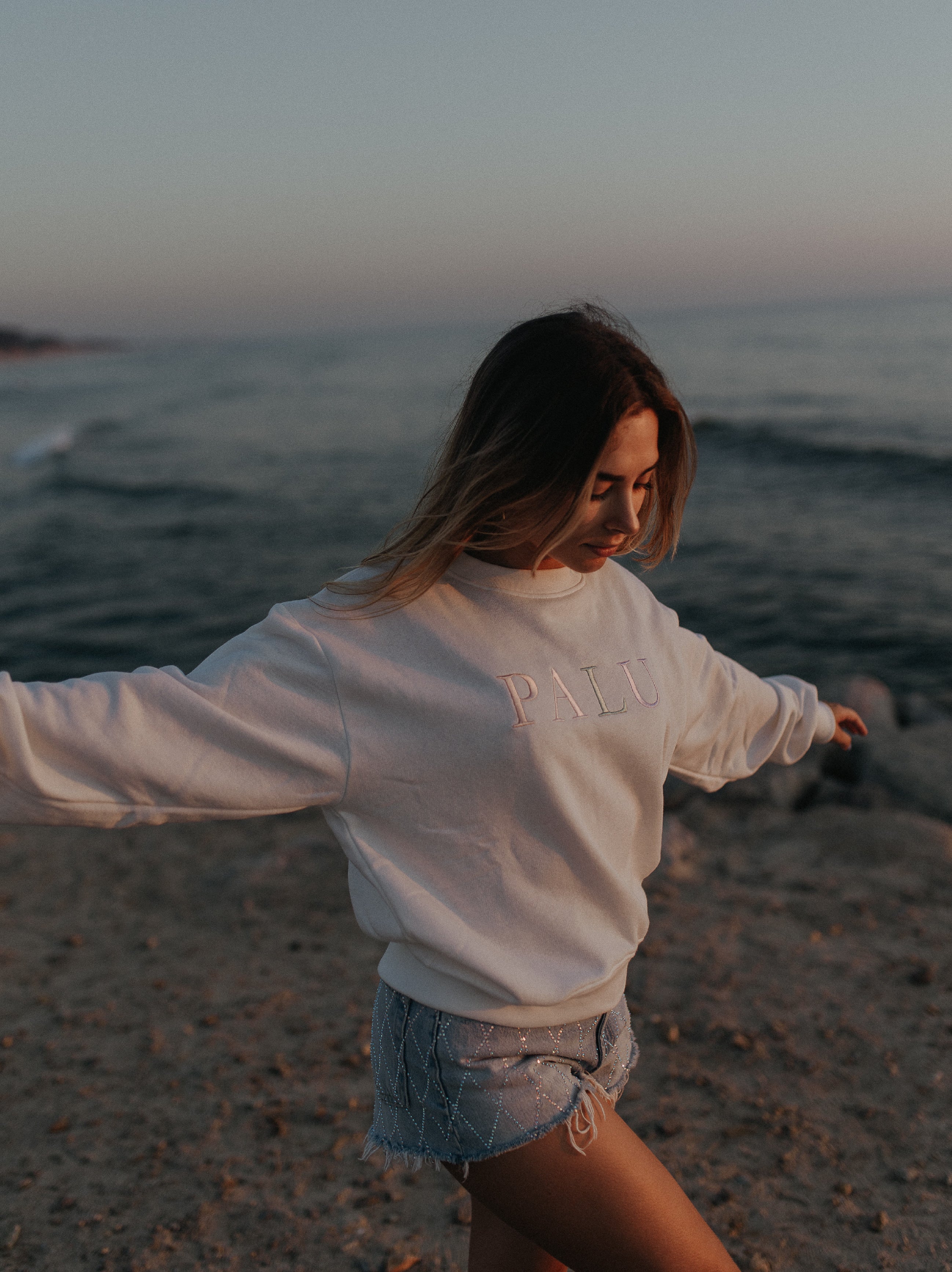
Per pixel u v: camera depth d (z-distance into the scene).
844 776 5.13
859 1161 2.30
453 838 1.24
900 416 28.77
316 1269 2.06
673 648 1.46
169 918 3.83
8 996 3.28
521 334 1.21
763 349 71.69
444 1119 1.26
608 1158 1.23
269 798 1.19
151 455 32.06
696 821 4.38
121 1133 2.54
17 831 4.88
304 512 19.72
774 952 3.25
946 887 3.61
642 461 1.20
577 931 1.29
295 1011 3.10
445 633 1.25
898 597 11.51
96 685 1.15
